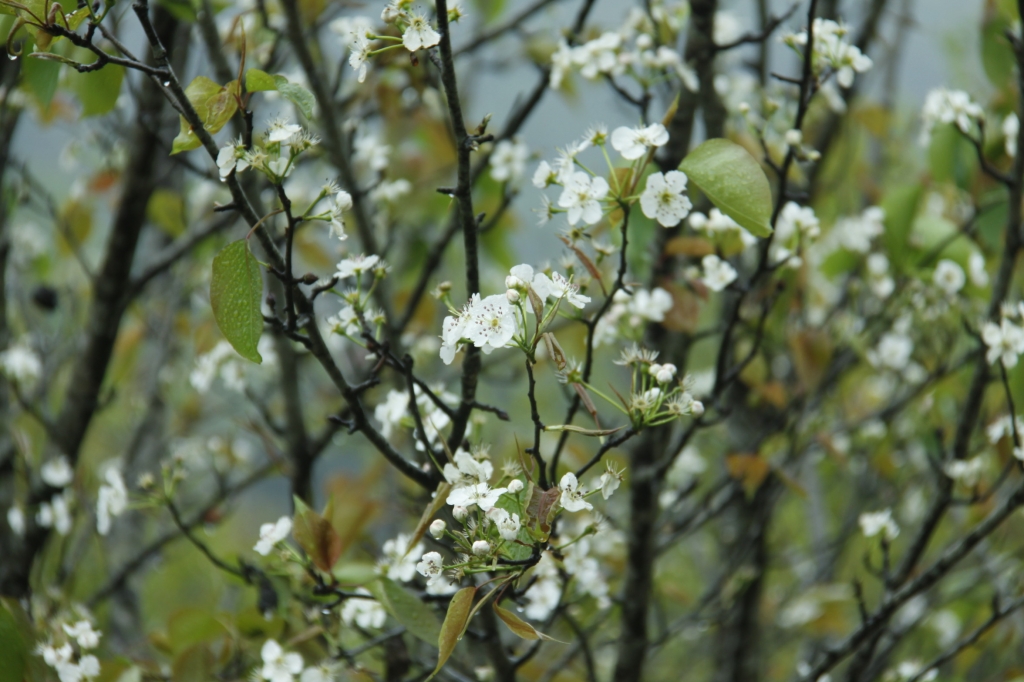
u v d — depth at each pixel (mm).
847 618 5723
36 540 4488
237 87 2221
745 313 4785
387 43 4363
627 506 4188
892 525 3791
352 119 5020
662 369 2283
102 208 6262
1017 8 4090
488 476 2408
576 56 3764
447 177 5250
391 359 2594
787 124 4520
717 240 3492
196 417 6688
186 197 5945
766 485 4629
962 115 3779
